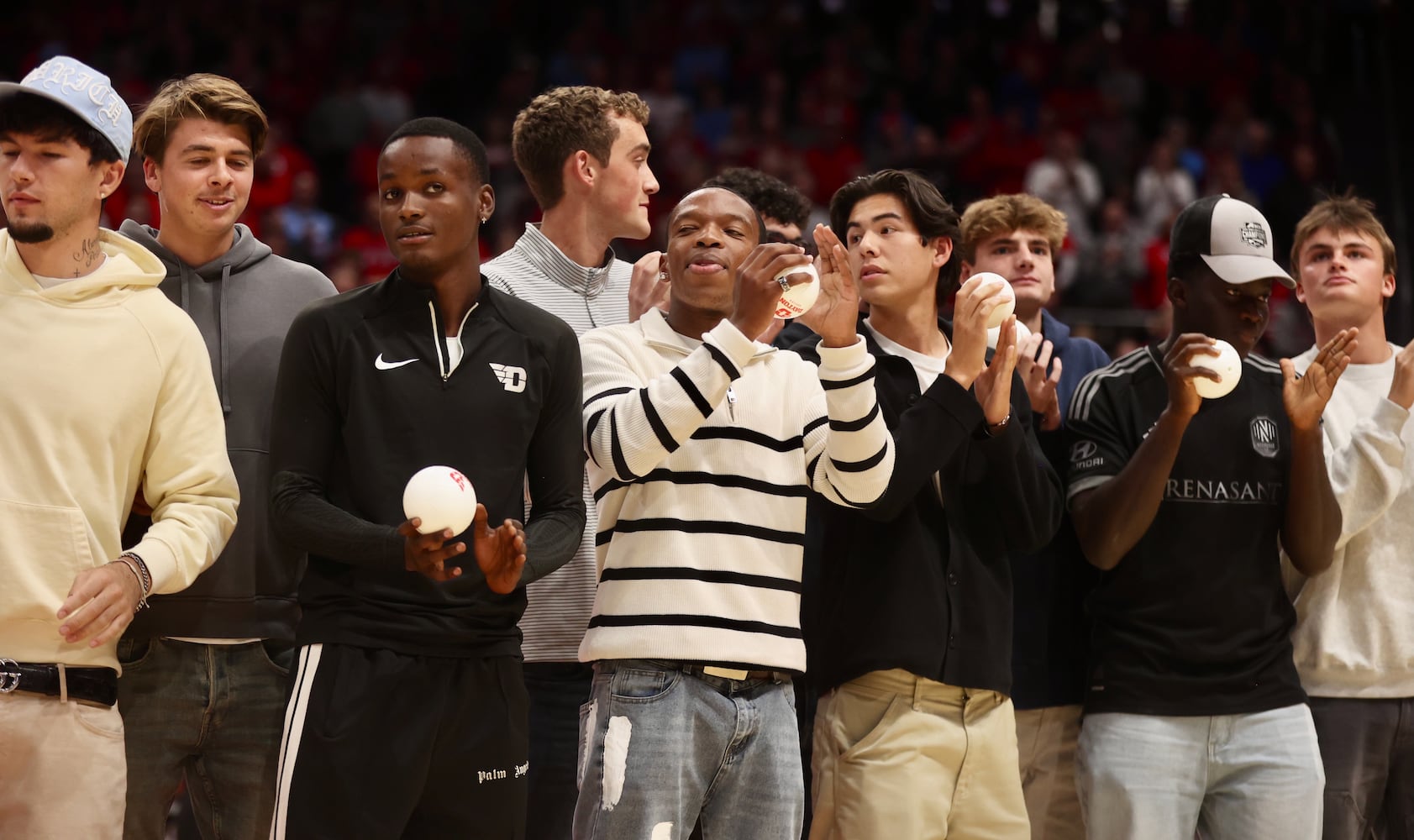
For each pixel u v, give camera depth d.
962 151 30.25
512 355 6.52
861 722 7.36
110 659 6.48
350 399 6.32
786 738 6.67
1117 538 7.80
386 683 6.04
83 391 6.44
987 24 34.62
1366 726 8.42
